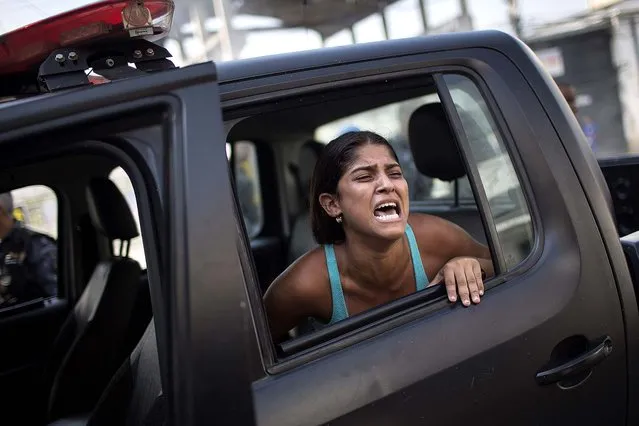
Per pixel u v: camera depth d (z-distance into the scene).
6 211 2.86
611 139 16.20
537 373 1.41
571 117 1.66
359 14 4.40
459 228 1.84
